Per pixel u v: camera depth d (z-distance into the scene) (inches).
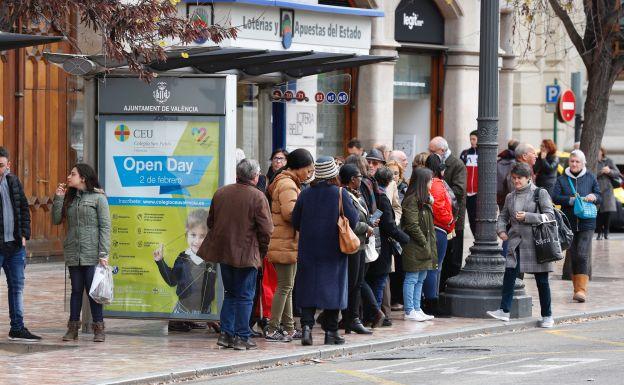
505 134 1307.8
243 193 569.9
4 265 594.9
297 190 599.8
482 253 709.9
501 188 842.2
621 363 522.6
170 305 613.0
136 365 532.4
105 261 587.8
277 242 599.5
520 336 642.8
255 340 612.4
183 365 532.1
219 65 717.3
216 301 609.3
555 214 679.1
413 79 1173.7
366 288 644.1
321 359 569.6
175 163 609.0
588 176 783.7
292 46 892.0
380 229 645.3
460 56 1187.9
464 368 519.5
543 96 1587.1
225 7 839.1
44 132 937.5
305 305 588.1
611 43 891.4
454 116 1192.8
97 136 617.6
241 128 869.8
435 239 676.7
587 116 904.3
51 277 865.5
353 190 612.1
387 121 1123.3
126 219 614.5
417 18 1161.4
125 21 602.5
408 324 671.1
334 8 922.7
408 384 476.1
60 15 622.8
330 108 1099.3
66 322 663.8
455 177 746.2
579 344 602.5
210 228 577.3
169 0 617.6
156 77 606.9
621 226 1403.8
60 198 594.2
